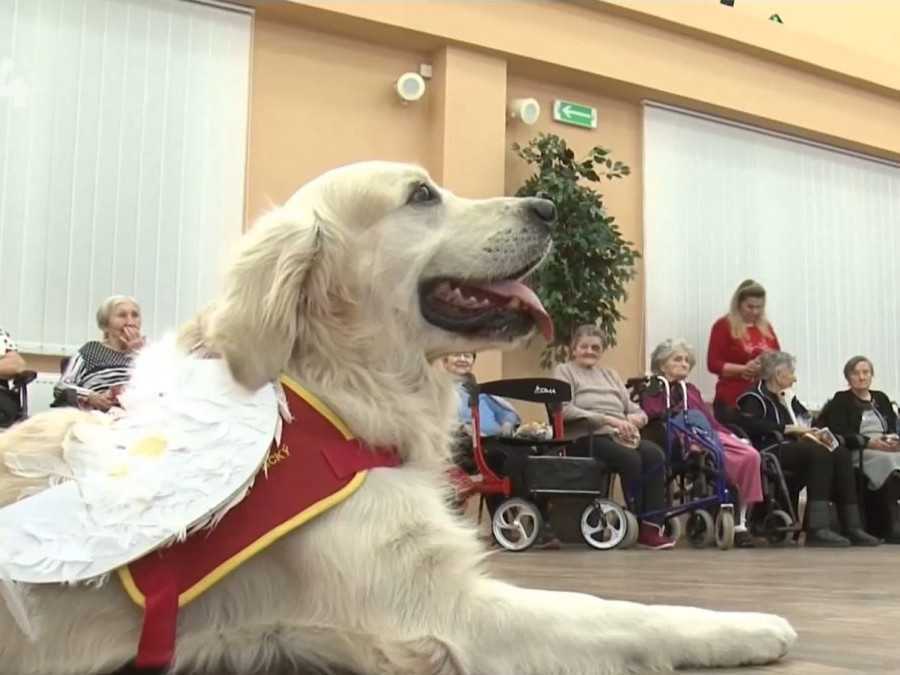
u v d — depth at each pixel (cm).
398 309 188
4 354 468
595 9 764
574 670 148
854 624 222
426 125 720
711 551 539
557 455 543
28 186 569
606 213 771
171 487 149
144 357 181
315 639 154
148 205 606
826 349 892
